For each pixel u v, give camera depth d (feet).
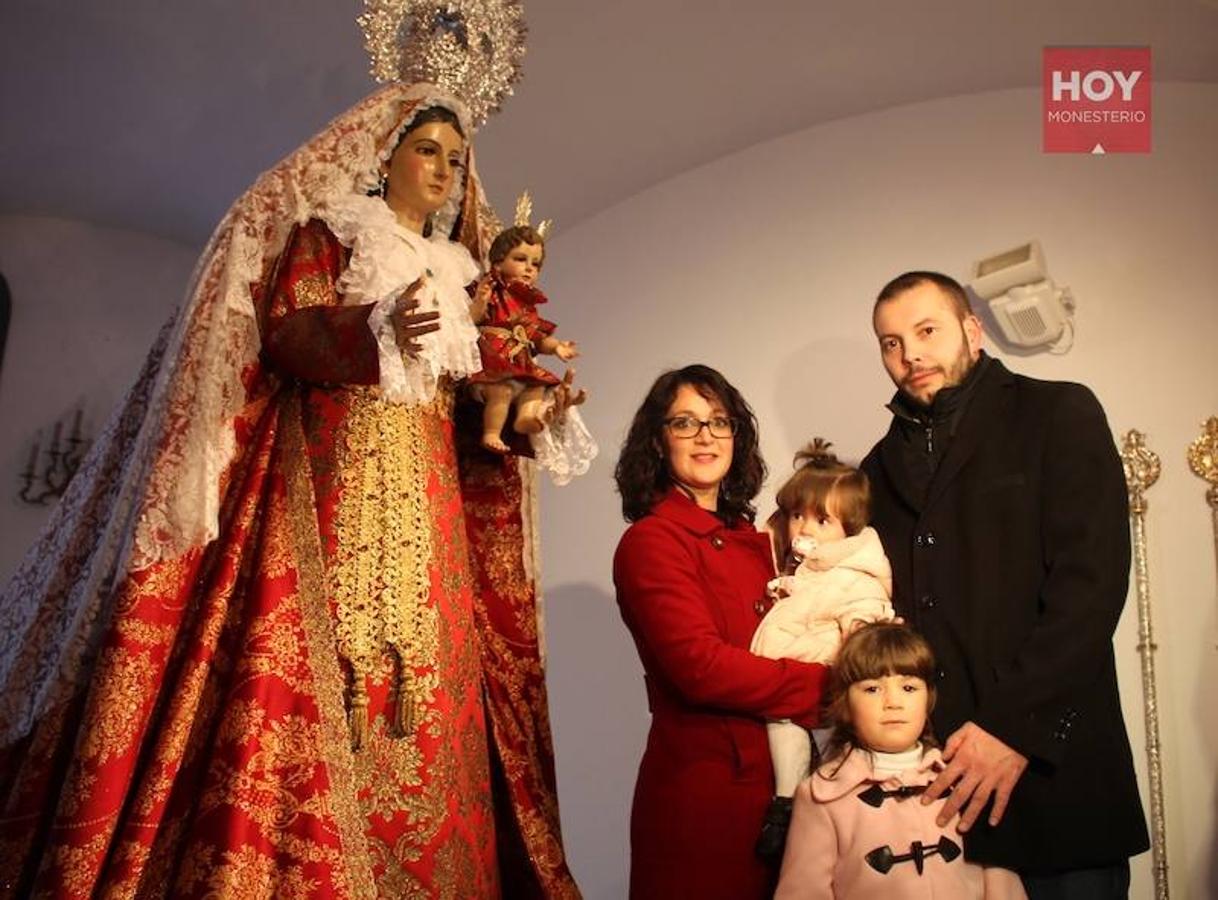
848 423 13.82
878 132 14.67
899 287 9.89
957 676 8.59
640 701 14.25
